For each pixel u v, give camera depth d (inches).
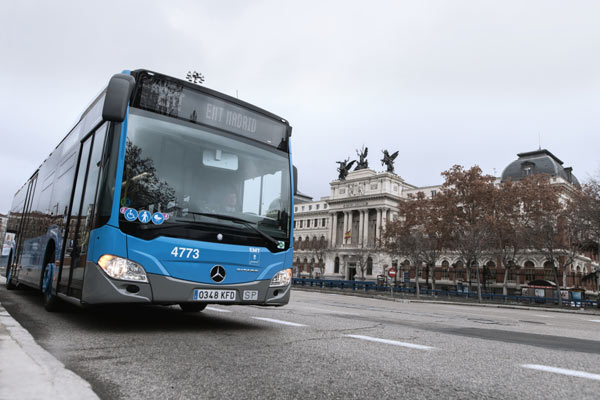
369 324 343.3
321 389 144.9
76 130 345.1
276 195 297.0
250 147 293.7
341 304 712.4
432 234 1793.8
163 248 238.1
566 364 201.9
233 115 292.4
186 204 253.0
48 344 204.5
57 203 344.5
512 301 1350.9
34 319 287.9
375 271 2957.7
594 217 1200.2
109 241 228.7
